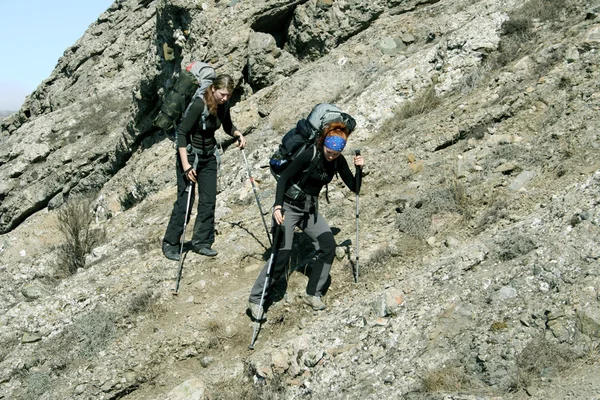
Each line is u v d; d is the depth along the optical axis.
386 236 7.45
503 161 7.71
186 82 7.53
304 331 6.57
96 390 6.70
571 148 7.36
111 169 18.14
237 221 8.76
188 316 7.20
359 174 6.61
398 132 9.62
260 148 11.06
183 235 7.77
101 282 8.00
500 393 4.84
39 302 7.95
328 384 5.74
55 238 14.76
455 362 5.22
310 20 13.84
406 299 6.16
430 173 8.29
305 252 7.61
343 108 10.91
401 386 5.25
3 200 19.62
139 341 7.06
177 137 7.53
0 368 7.23
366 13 13.49
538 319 5.21
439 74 10.47
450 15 12.73
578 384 4.59
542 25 10.04
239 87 13.95
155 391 6.65
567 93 8.26
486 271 6.03
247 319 6.98
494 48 10.15
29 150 19.64
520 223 6.52
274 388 6.02
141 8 23.83
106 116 20.12
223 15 13.91
